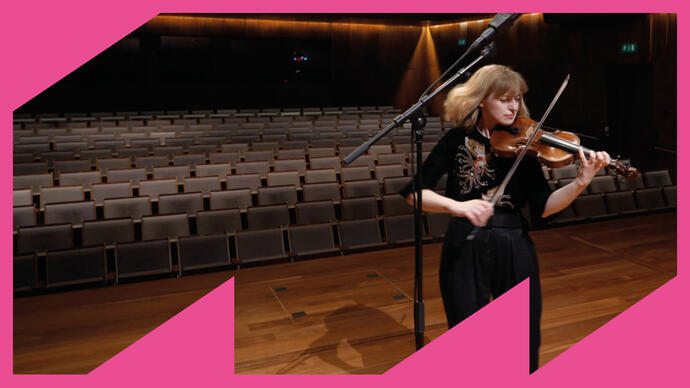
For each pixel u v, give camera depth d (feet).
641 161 8.87
